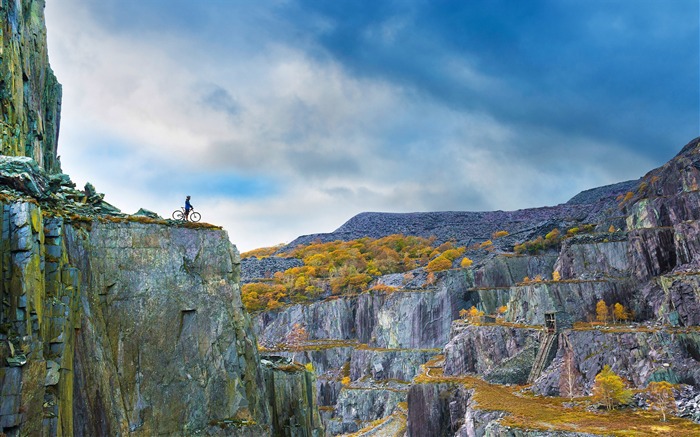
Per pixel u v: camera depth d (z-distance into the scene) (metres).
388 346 175.50
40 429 31.83
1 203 32.97
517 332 122.31
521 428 75.75
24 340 31.56
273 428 55.84
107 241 42.00
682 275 110.44
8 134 47.88
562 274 147.00
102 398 38.28
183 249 45.62
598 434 71.00
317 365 181.12
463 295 172.50
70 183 45.19
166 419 41.47
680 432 71.25
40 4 64.44
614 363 99.25
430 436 110.75
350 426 150.00
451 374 129.12
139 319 42.12
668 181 157.50
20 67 53.16
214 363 44.66
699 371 89.38
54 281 35.75
